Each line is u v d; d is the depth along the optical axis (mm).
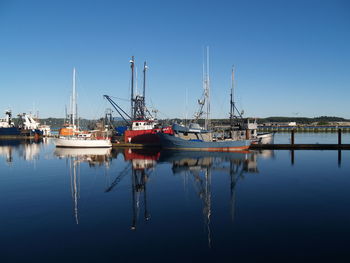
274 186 21953
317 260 9922
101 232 12562
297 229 12781
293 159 38594
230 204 16906
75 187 21844
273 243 11312
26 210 15797
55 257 10219
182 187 21828
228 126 64312
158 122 68938
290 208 16000
